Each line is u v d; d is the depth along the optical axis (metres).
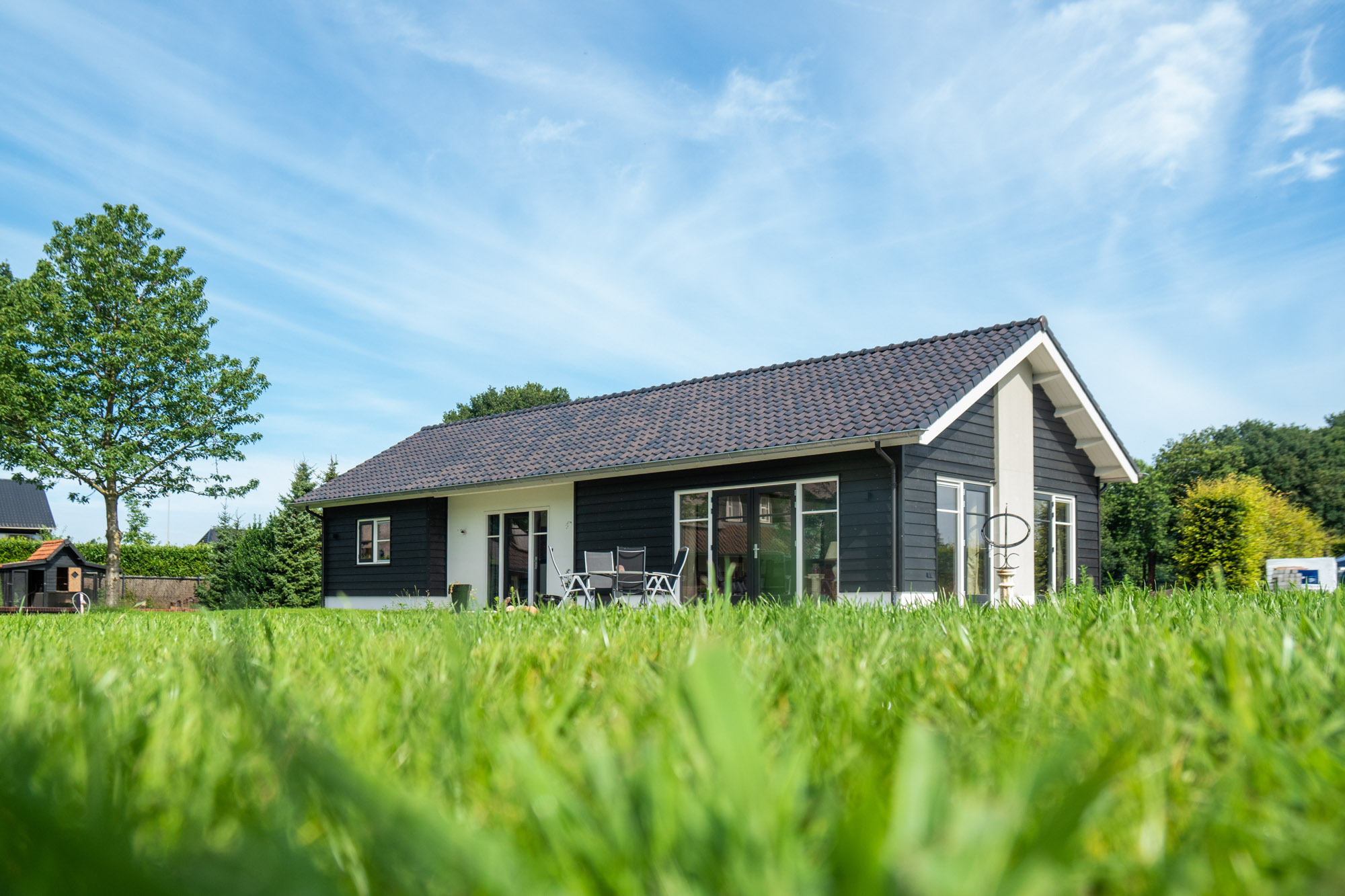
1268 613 2.94
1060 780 0.65
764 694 1.13
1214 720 0.96
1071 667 1.35
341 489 21.45
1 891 0.48
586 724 0.95
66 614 4.44
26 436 28.02
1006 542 14.58
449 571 19.75
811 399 15.38
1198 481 30.28
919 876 0.31
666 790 0.53
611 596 14.27
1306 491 47.00
